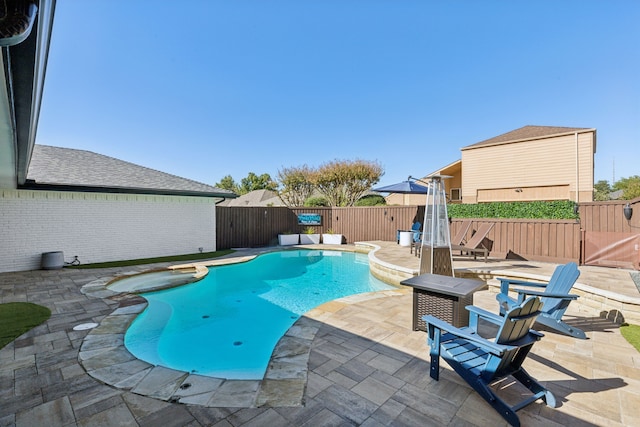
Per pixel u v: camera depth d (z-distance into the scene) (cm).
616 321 510
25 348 400
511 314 267
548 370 346
